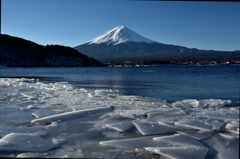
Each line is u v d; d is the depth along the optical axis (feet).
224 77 96.99
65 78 94.89
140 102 27.17
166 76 108.88
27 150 12.39
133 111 22.34
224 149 12.66
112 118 19.63
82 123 18.16
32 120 18.81
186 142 13.60
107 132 15.84
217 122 17.51
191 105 25.09
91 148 12.96
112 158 11.65
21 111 22.75
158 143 13.56
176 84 62.03
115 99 29.40
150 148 12.57
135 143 13.62
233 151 12.35
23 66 392.06
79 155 11.95
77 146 13.26
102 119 19.36
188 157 11.43
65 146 13.26
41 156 11.68
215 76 106.22
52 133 15.70
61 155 11.93
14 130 16.19
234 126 15.94
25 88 42.55
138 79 86.12
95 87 53.57
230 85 58.49
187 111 21.84
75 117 19.92
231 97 36.68
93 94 33.30
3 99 30.09
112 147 13.05
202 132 15.43
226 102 25.64
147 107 24.30
